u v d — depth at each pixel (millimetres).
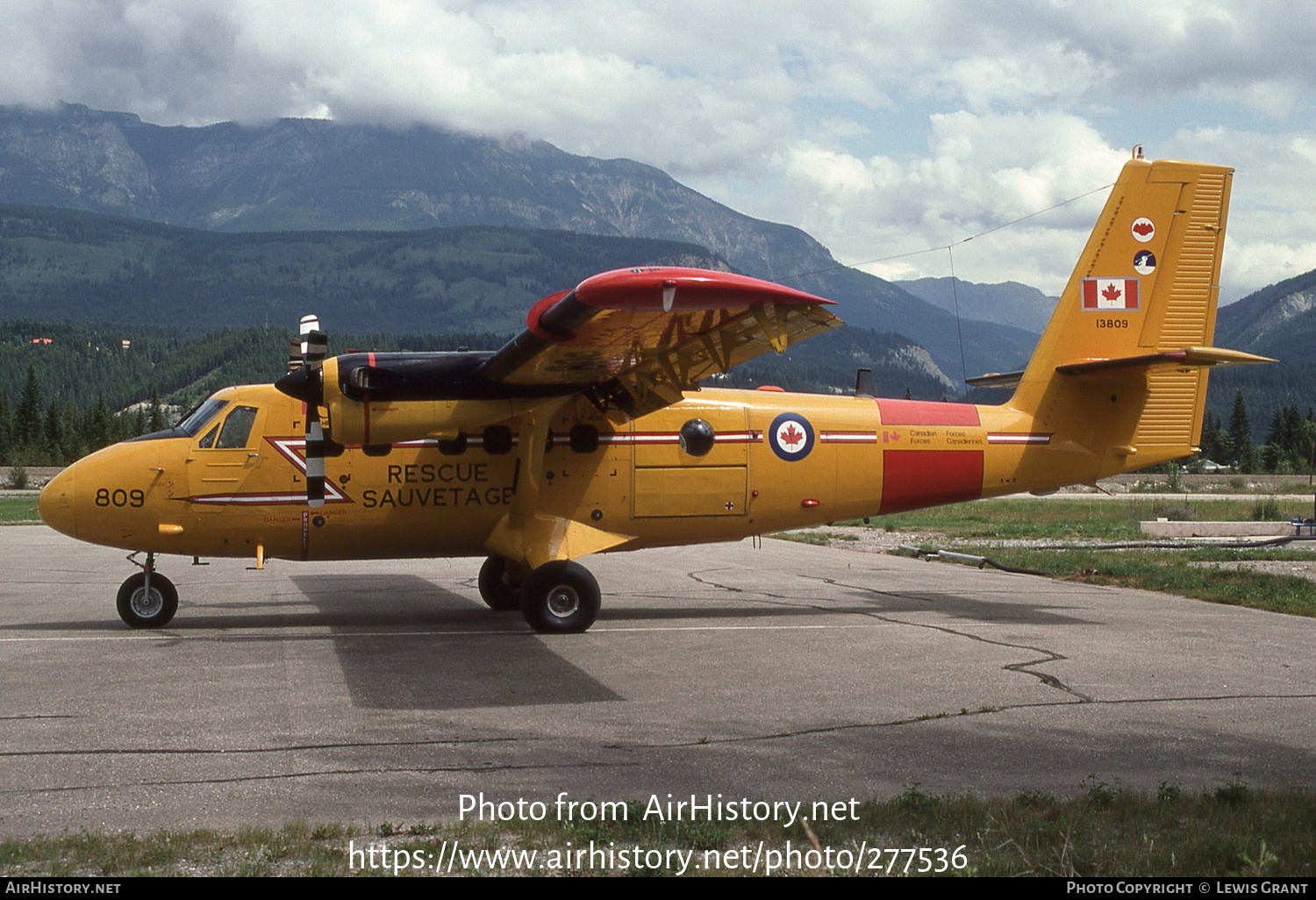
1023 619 13789
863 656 11242
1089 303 14469
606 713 8773
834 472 14133
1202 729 8312
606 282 8945
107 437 109312
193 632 12812
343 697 9297
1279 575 18016
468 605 15305
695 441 13727
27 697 9227
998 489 14555
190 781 6945
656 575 19188
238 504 12852
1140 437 14602
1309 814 6160
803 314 9500
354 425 11938
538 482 13023
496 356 11602
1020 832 5961
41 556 23312
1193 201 14500
